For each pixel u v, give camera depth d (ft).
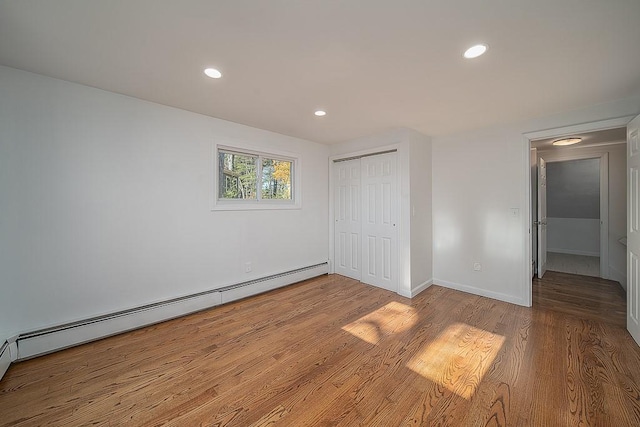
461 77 6.97
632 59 6.07
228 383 6.00
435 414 5.07
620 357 6.75
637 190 7.45
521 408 5.17
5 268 6.72
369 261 13.33
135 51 5.90
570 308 9.98
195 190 9.93
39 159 7.09
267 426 4.83
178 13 4.66
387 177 12.46
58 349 7.23
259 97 8.33
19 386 5.89
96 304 7.99
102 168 8.02
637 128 7.41
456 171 12.24
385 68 6.55
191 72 6.82
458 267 12.26
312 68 6.57
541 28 5.02
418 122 10.68
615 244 13.07
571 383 5.83
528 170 10.32
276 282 12.44
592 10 4.52
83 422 4.94
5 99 6.66
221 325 8.86
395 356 6.98
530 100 8.46
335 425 4.84
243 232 11.41
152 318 8.83
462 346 7.43
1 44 5.65
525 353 7.02
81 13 4.66
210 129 10.26
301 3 4.40
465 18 4.77
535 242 14.07
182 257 9.66
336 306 10.44
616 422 4.82
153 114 8.91
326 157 15.06
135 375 6.28
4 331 6.72
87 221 7.81
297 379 6.12
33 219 7.04
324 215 15.01
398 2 4.39
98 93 7.88
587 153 13.55
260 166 12.28
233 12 4.63
